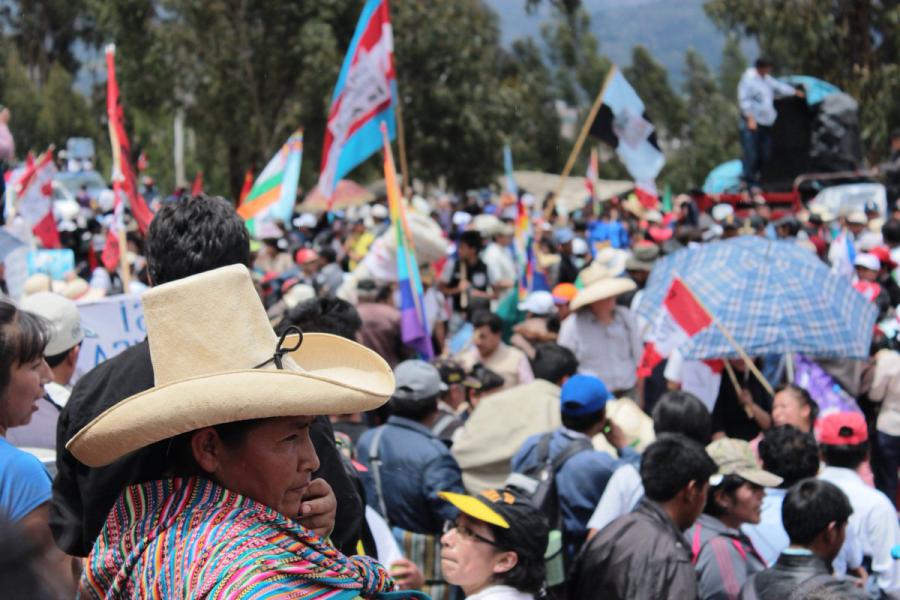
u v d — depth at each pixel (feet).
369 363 7.75
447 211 89.61
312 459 7.37
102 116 157.58
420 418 18.48
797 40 95.66
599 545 15.48
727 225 56.34
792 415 22.43
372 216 63.87
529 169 196.03
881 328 31.09
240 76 96.07
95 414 8.98
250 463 7.13
